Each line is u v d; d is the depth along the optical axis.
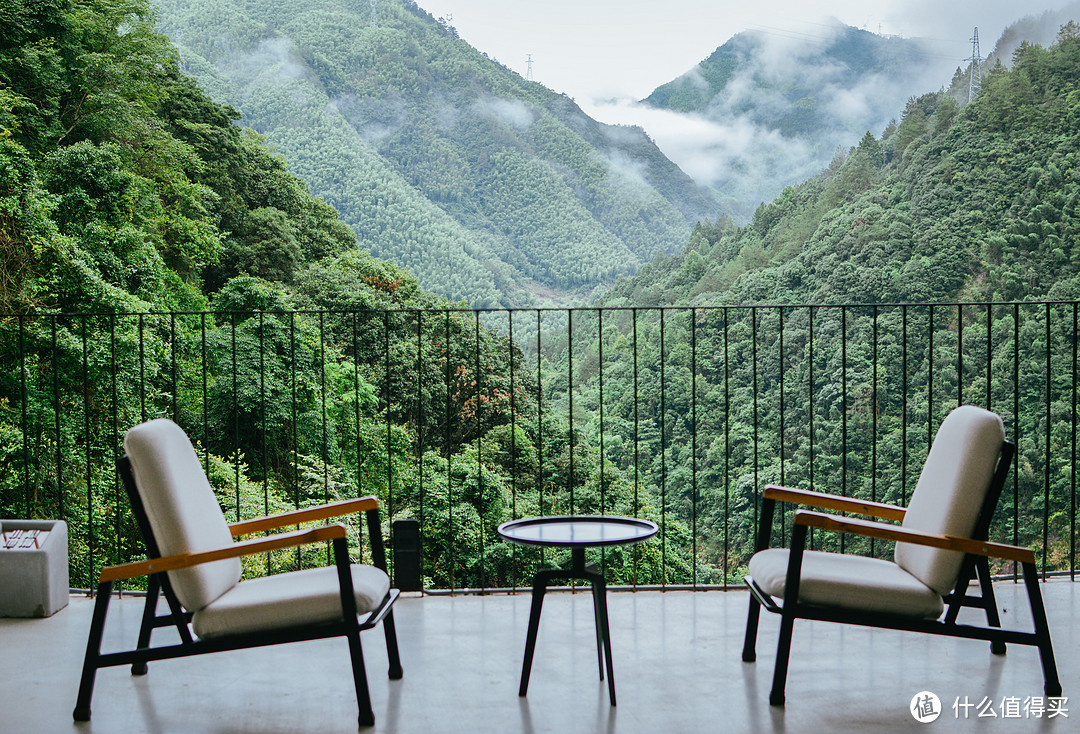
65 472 8.28
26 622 3.00
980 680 2.40
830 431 26.14
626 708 2.22
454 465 11.15
